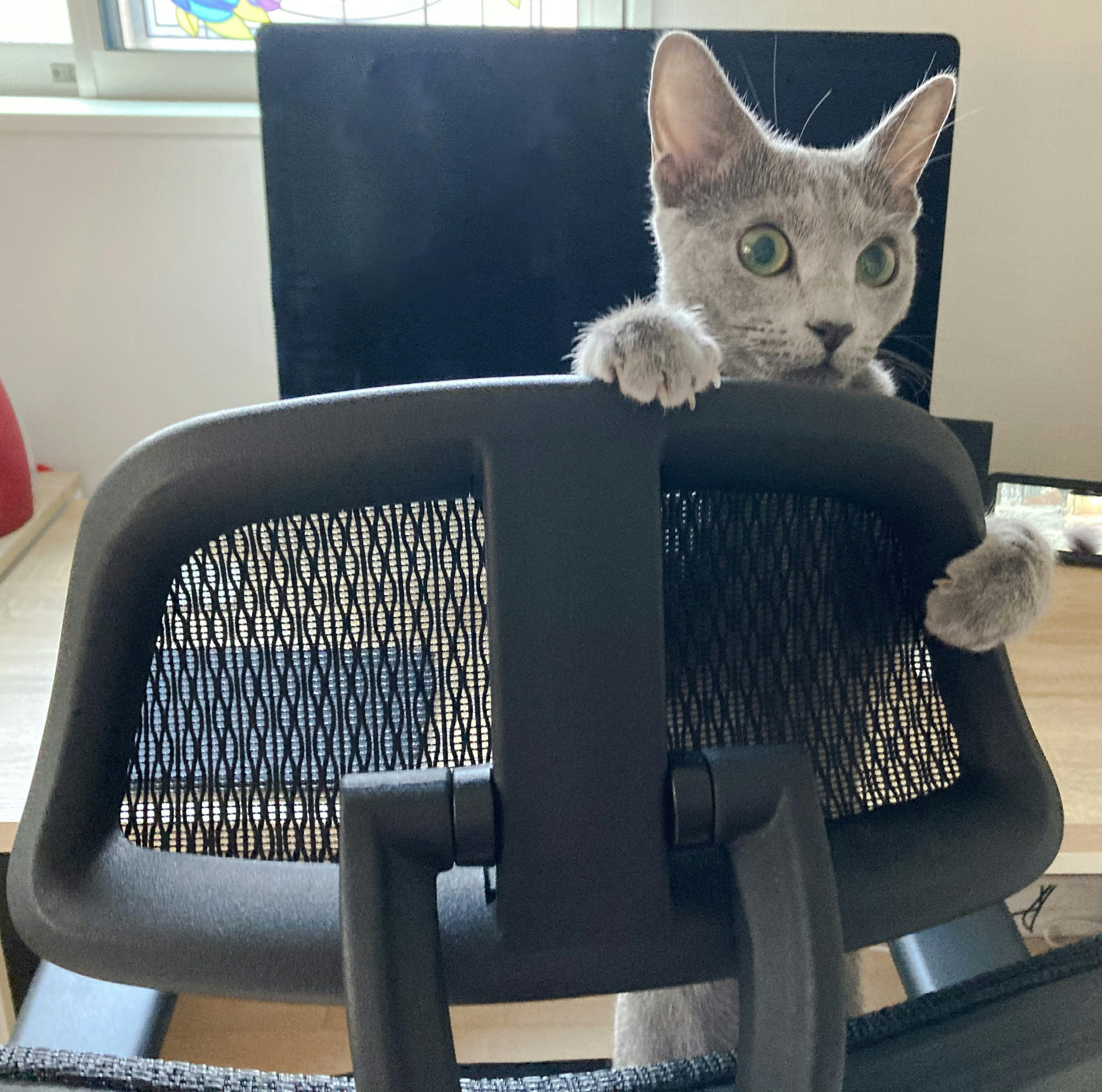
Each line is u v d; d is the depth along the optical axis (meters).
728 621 0.29
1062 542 0.96
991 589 0.34
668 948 0.27
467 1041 1.08
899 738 0.33
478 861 0.26
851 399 0.25
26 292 1.06
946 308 1.08
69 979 0.51
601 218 0.87
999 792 0.32
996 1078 0.29
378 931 0.24
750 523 0.28
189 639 0.28
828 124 0.88
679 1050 0.54
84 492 1.14
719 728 0.30
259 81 0.82
